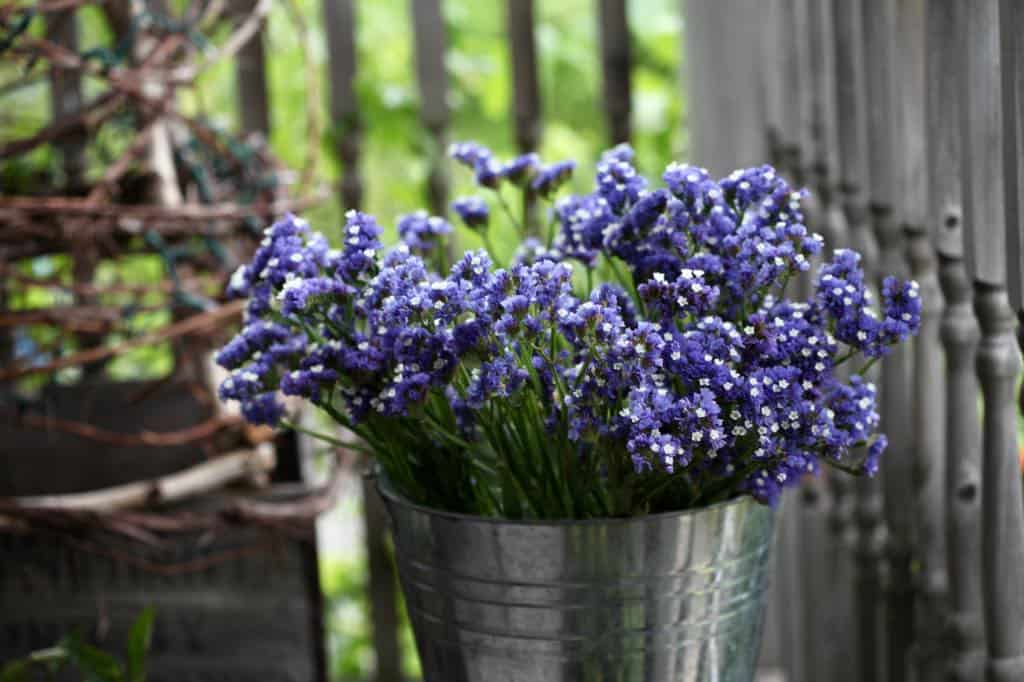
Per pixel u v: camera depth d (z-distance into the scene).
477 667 1.72
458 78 4.15
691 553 1.68
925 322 2.04
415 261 1.69
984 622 1.88
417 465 1.78
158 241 2.18
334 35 2.72
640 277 1.73
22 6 2.11
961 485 1.93
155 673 2.31
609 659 1.69
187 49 2.36
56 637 2.30
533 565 1.68
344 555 3.57
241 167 2.35
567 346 1.76
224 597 2.30
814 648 2.39
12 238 2.17
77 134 2.24
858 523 2.19
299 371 1.70
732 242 1.69
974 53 1.83
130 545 2.27
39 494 2.38
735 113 2.62
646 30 4.29
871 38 2.08
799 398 1.65
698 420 1.62
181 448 2.37
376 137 3.32
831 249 2.21
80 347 2.41
